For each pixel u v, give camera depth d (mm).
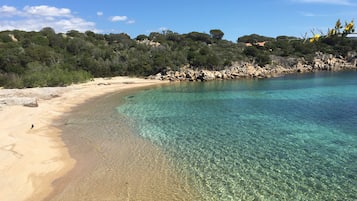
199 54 88500
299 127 27609
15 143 21875
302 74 85000
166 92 53594
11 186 15820
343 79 68188
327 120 30000
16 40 92250
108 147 22656
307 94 47938
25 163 18672
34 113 33031
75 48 86875
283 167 18391
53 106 38500
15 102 36219
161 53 91312
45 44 86250
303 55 100875
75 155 21094
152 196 15172
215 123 29750
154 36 127188
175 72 78250
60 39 91375
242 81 70812
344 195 14852
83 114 34688
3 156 19109
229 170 18094
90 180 17078
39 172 17922
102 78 76625
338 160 19344
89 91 53594
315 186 15867
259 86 60094
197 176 17344
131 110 36844
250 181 16594
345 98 43312
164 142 23656
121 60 85750
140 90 56656
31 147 21703
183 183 16516
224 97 46750
